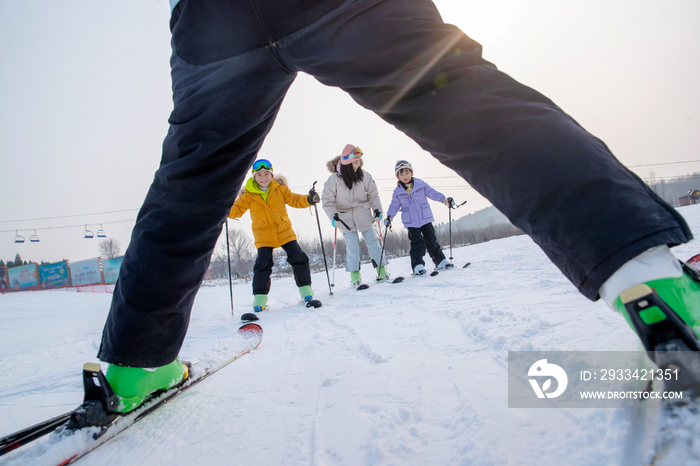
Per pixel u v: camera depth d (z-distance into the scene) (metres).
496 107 0.67
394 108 0.80
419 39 0.73
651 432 0.56
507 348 1.22
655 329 0.51
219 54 0.94
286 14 0.81
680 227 0.54
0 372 2.58
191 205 1.06
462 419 0.81
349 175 5.34
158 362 1.12
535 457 0.62
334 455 0.80
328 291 5.52
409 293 3.45
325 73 0.84
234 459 0.86
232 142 1.06
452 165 0.76
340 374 1.32
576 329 1.22
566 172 0.58
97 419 1.00
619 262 0.54
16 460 0.91
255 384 1.37
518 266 4.14
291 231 4.30
